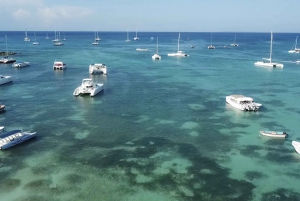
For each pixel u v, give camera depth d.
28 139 58.19
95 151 54.00
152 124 67.19
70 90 98.12
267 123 68.94
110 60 175.50
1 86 103.50
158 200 40.56
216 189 43.12
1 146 53.59
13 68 142.12
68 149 54.62
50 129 63.75
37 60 172.00
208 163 50.28
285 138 60.84
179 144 57.28
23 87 102.00
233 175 46.75
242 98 80.69
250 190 43.03
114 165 49.19
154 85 106.81
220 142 58.41
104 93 94.31
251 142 58.62
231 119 71.19
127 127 65.19
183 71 138.25
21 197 41.03
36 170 47.59
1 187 43.12
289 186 44.16
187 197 41.25
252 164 50.19
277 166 49.66
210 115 73.88
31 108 78.06
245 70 142.12
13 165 49.09
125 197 41.12
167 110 77.25
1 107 74.62
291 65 159.75
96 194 41.72
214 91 98.50
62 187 43.22
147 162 50.28
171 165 49.44
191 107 80.19
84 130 63.31
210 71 138.88
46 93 93.75
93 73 128.75
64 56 193.62
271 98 90.25
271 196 41.81
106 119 70.06
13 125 65.75
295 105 83.06
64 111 75.75
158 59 181.75
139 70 140.00
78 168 48.25
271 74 131.00
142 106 80.56
